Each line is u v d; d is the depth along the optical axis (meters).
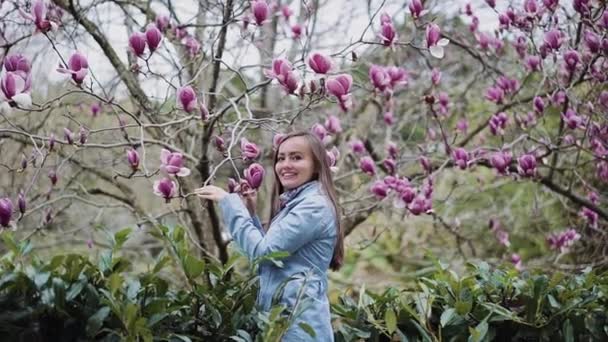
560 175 3.75
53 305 1.74
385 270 5.14
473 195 4.41
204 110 2.05
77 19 2.60
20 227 3.49
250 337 1.83
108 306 1.73
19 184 3.07
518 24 2.64
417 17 2.10
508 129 3.75
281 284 1.79
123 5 3.07
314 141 1.98
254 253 1.82
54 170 2.88
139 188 4.27
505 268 2.52
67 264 1.81
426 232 5.02
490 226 3.98
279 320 1.72
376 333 2.15
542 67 2.72
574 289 2.26
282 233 1.81
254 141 3.35
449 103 3.26
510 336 2.22
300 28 2.57
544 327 2.17
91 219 3.71
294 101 3.54
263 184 3.57
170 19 2.66
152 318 1.78
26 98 1.69
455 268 4.15
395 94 3.80
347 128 3.65
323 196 1.91
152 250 4.32
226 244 2.76
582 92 3.46
